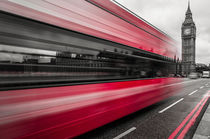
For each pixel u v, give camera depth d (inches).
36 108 75.5
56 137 83.2
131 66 154.4
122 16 142.9
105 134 132.7
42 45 78.7
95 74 111.1
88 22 105.0
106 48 120.7
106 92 121.0
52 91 82.9
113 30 129.3
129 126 153.4
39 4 78.4
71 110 92.4
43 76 79.2
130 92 152.8
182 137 128.3
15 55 69.0
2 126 64.1
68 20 91.7
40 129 76.4
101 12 117.5
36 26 76.7
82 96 100.0
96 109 110.7
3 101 65.0
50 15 82.7
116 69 132.9
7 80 66.4
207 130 143.8
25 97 71.9
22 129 69.9
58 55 86.0
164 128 148.4
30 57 74.2
